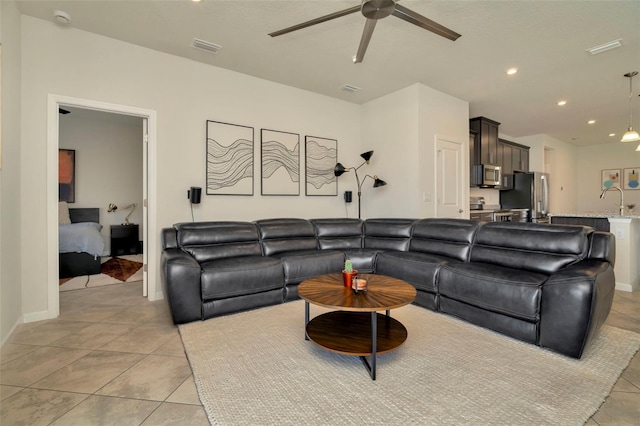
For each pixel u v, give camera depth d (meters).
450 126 4.53
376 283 2.27
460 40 3.02
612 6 2.48
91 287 3.74
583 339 1.88
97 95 2.97
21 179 2.60
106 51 3.01
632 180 7.59
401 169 4.36
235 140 3.82
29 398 1.57
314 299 1.90
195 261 2.70
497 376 1.74
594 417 1.40
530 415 1.41
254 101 3.98
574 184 8.26
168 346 2.16
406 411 1.45
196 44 3.16
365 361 1.86
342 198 4.89
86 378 1.75
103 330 2.44
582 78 3.92
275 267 2.96
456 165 4.61
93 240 4.46
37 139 2.69
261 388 1.64
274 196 4.18
